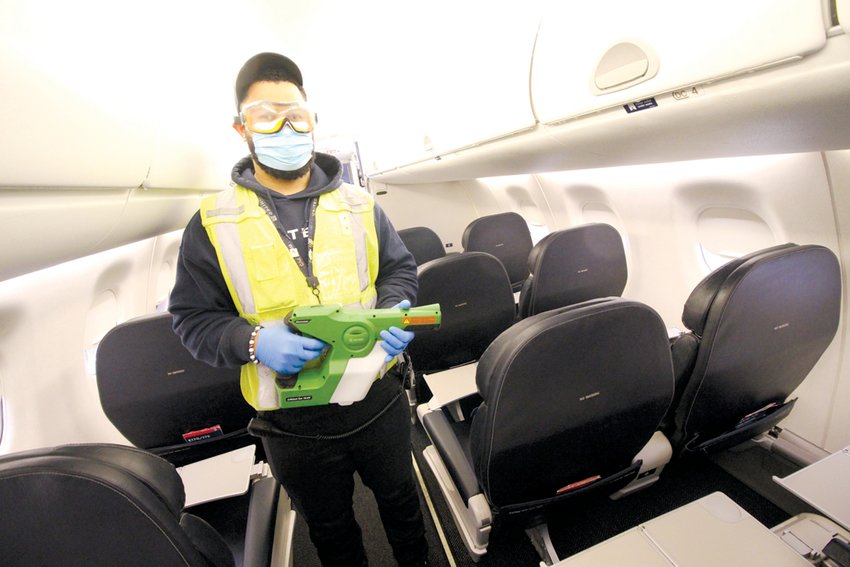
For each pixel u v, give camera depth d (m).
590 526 1.72
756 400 1.46
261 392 1.06
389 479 1.30
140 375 1.36
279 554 1.48
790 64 0.68
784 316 1.21
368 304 1.15
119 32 1.08
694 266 2.32
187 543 0.69
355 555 1.38
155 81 1.35
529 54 1.31
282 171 1.08
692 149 1.37
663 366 1.02
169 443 1.59
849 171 1.37
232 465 1.43
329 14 1.74
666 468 1.98
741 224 1.96
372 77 2.79
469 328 1.90
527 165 2.24
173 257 2.79
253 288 1.02
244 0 1.51
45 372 1.48
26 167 0.67
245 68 1.02
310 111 1.07
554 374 0.90
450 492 1.70
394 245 1.32
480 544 1.44
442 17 1.66
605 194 2.76
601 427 1.08
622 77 0.99
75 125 0.81
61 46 0.84
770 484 1.76
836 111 0.77
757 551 0.85
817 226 1.55
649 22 0.87
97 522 0.62
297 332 0.95
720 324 1.13
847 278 1.51
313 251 1.07
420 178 4.11
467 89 1.79
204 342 1.04
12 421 1.36
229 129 2.93
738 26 0.71
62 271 1.52
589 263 2.19
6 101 0.60
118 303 2.10
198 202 2.25
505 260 3.75
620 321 0.89
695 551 0.86
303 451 1.14
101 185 0.99
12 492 0.58
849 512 0.80
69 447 0.63
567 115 1.24
